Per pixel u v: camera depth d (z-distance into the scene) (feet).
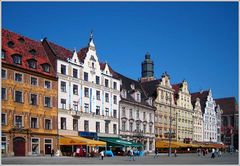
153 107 306.76
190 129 368.07
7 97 180.96
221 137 479.82
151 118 304.71
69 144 205.98
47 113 203.41
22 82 189.98
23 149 186.91
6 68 181.78
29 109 192.44
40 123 198.59
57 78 211.61
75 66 226.38
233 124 508.94
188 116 366.22
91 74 239.71
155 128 309.01
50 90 206.80
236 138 475.72
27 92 192.34
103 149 240.32
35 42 216.95
